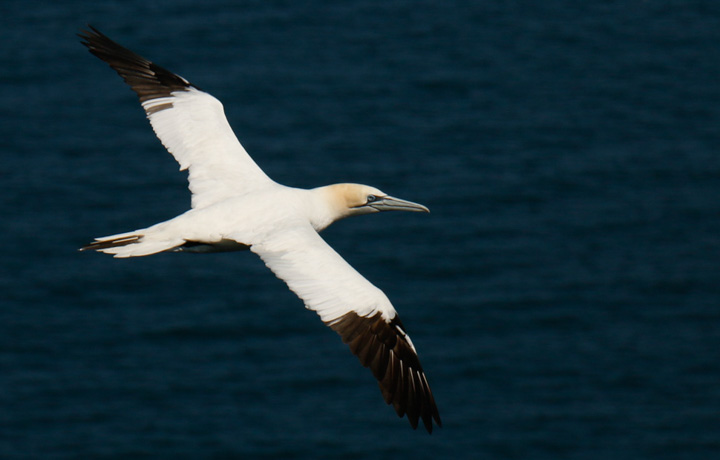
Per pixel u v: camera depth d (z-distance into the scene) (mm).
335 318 13047
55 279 33594
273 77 46562
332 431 28516
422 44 50312
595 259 35594
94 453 27594
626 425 28906
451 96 45750
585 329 32594
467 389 30156
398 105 44719
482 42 50688
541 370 30844
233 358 31031
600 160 41125
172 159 40469
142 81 16672
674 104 45469
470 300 33500
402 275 34531
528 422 29078
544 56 49531
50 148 40812
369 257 35344
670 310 33344
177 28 50812
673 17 53656
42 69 46719
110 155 40531
